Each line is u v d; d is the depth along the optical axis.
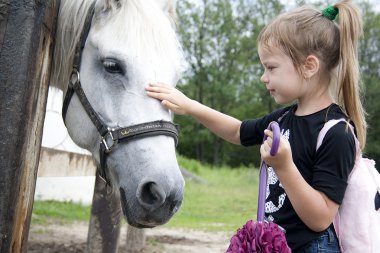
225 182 17.36
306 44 1.50
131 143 1.84
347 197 1.44
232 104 39.72
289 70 1.51
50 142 3.87
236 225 7.20
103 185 2.99
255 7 42.78
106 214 3.01
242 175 20.64
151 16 1.98
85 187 8.60
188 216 8.01
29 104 1.71
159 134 1.84
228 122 1.94
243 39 40.88
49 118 3.77
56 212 6.94
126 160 1.85
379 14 35.72
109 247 3.02
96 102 1.98
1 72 1.67
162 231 6.24
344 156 1.39
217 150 36.75
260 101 39.28
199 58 40.16
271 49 1.54
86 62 2.03
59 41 2.12
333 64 1.56
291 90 1.52
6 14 1.69
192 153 38.00
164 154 1.80
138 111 1.86
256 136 1.86
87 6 2.05
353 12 1.54
